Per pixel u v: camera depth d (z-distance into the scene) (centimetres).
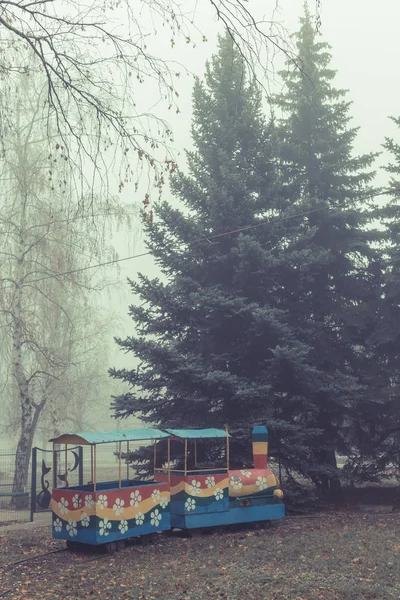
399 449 2467
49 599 1038
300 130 2722
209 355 2280
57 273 2748
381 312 2469
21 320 2733
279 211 2398
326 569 1177
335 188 2650
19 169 2652
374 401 2347
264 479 1834
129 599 1020
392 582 1060
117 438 1541
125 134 841
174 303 2205
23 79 2291
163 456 2183
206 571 1210
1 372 2941
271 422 2070
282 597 982
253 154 2403
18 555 1445
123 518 1503
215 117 2462
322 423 2439
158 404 2217
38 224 2711
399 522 1856
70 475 3362
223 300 2128
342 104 2708
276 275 2289
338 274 2591
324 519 1998
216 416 2195
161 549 1513
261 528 1823
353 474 2433
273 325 2098
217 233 2306
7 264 2767
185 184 2391
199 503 1686
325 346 2459
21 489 2592
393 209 2572
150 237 2308
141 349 2138
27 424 2695
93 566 1323
